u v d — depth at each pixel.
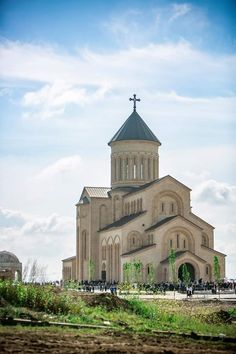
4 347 24.95
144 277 114.19
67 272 149.50
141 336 31.33
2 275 82.31
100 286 108.94
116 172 135.38
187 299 73.50
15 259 110.75
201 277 112.62
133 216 125.31
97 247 134.12
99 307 43.19
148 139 134.00
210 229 126.38
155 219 122.75
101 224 135.25
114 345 26.95
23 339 27.47
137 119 136.75
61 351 24.47
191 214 125.56
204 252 117.75
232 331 36.34
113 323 36.88
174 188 124.75
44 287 42.66
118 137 135.25
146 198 122.69
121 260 118.75
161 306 56.03
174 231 117.00
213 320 43.69
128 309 45.56
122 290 82.12
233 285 108.56
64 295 42.38
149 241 119.12
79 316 38.28
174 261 108.56
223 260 118.69
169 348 26.97
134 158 133.88
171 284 105.31
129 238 120.69
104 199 136.12
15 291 40.25
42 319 35.22
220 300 70.88
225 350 27.36
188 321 41.41
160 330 35.12
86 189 139.38
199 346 28.36
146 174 133.75
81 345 26.44
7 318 33.56
